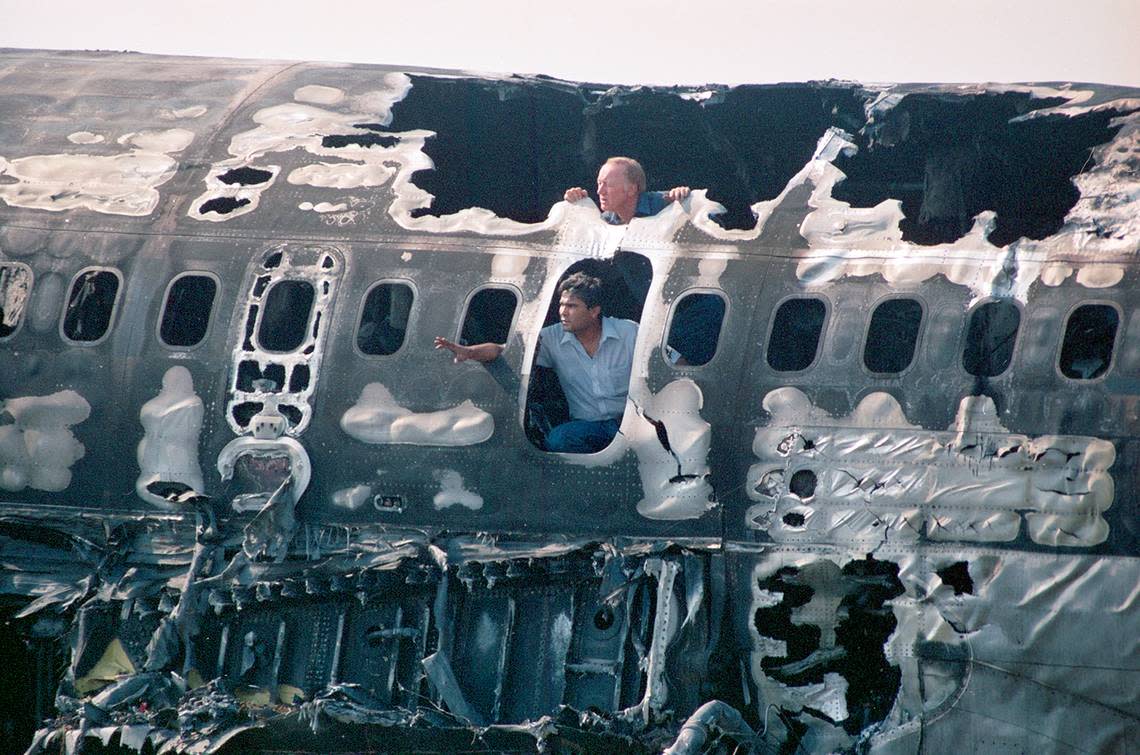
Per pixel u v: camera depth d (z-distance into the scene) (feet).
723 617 162.20
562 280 187.32
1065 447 153.99
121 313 180.14
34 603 175.11
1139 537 151.43
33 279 183.62
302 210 183.01
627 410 167.02
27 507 179.52
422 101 210.79
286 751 166.91
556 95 208.95
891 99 195.62
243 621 173.27
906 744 156.04
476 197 229.04
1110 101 184.14
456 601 169.37
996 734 154.40
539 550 166.20
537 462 167.94
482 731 162.09
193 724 166.30
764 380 164.04
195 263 180.96
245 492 174.29
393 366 172.86
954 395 158.40
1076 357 161.79
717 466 163.53
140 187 188.55
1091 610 152.05
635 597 165.37
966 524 155.94
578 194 179.93
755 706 161.89
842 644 160.25
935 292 162.30
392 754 164.86
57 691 178.09
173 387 177.06
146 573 175.22
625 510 165.48
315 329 175.73
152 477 176.24
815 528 159.74
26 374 180.45
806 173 176.35
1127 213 162.40
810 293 165.99
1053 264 160.25
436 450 170.09
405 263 176.96
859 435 160.04
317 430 172.96
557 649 166.61
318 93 201.46
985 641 154.71
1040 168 199.82
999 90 191.72
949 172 204.44
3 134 196.75
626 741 159.74
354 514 171.22
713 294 168.55
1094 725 152.25
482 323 204.03
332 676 169.58
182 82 206.18
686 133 213.87
